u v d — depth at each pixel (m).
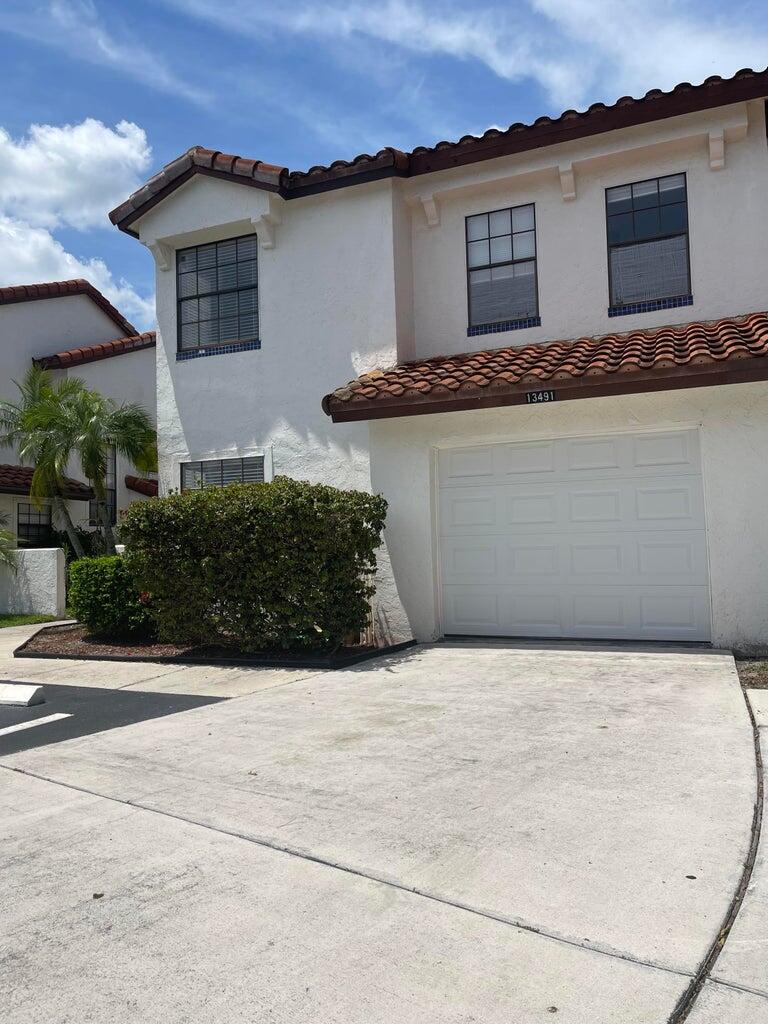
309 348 11.95
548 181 11.17
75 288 22.89
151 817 4.50
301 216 12.12
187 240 12.87
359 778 5.01
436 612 10.56
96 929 3.27
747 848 3.79
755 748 5.29
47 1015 2.72
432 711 6.69
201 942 3.14
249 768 5.33
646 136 10.47
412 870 3.69
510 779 4.87
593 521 9.86
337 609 9.50
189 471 12.78
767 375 8.19
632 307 10.70
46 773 5.44
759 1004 2.65
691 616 9.36
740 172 10.26
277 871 3.74
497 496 10.40
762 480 8.84
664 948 2.99
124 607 11.38
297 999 2.76
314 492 9.34
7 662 10.86
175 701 7.71
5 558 16.72
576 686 7.42
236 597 9.79
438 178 11.62
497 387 9.29
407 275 11.88
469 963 2.93
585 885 3.48
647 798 4.45
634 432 9.63
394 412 9.98
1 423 19.08
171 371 12.95
